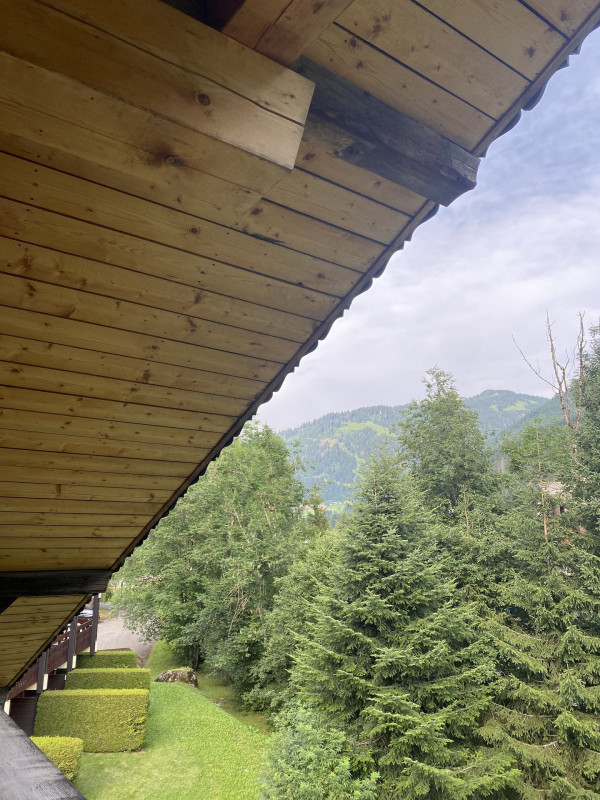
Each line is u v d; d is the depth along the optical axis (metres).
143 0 0.78
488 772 6.38
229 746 8.84
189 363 1.80
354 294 1.69
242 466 15.09
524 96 1.24
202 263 1.47
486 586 8.60
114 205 1.27
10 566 2.76
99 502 2.42
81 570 2.97
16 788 0.58
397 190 1.41
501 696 7.37
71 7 0.73
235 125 0.83
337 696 7.21
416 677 6.89
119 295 1.50
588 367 11.01
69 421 1.90
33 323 1.52
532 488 8.62
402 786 6.03
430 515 8.67
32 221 1.27
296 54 0.89
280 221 1.41
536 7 1.11
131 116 0.77
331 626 7.27
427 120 1.22
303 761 5.89
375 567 7.33
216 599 12.99
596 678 7.03
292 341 1.83
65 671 10.05
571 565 7.87
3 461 2.03
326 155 1.27
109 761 8.03
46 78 0.72
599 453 8.59
